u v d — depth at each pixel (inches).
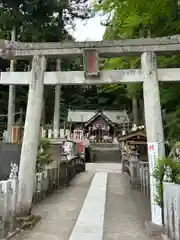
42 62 235.9
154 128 214.7
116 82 230.2
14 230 189.9
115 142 1424.7
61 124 1385.3
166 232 182.9
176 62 318.7
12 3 665.0
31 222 205.9
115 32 492.4
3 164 283.6
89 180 490.0
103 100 1728.6
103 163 1008.9
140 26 371.2
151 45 225.3
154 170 203.5
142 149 561.0
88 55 225.8
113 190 379.9
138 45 226.8
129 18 351.6
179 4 298.0
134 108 1067.3
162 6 295.0
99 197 324.5
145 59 225.8
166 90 339.0
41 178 306.3
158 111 217.5
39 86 232.5
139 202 299.9
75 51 230.8
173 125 303.3
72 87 1520.7
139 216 241.0
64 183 430.6
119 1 315.9
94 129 1497.3
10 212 189.5
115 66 440.8
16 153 285.6
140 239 181.0
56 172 390.3
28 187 218.5
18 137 695.7
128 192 364.2
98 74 227.3
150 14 319.0
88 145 1161.4
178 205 157.9
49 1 672.4
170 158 202.1
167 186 181.3
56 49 233.6
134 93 503.8
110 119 1535.4
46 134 614.9
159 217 196.5
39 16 707.4
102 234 190.9
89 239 179.9
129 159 481.4
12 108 722.8
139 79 227.0
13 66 720.3
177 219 159.2
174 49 222.5
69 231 195.9
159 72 228.4
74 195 337.7
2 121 915.4
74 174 547.5
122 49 227.1
